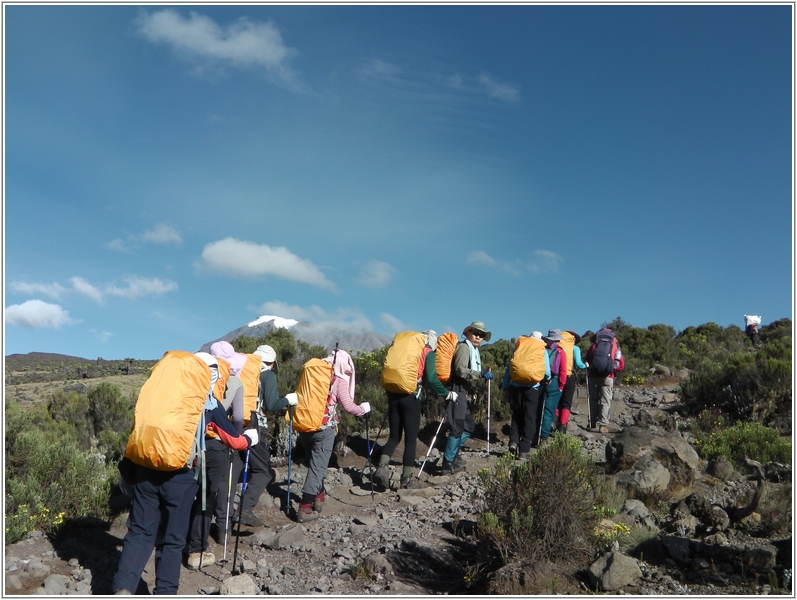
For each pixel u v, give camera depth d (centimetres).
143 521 472
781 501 629
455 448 866
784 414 1102
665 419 1170
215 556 588
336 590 509
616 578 489
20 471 668
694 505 659
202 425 491
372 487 802
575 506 557
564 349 1089
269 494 779
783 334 2583
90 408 1223
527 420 962
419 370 808
